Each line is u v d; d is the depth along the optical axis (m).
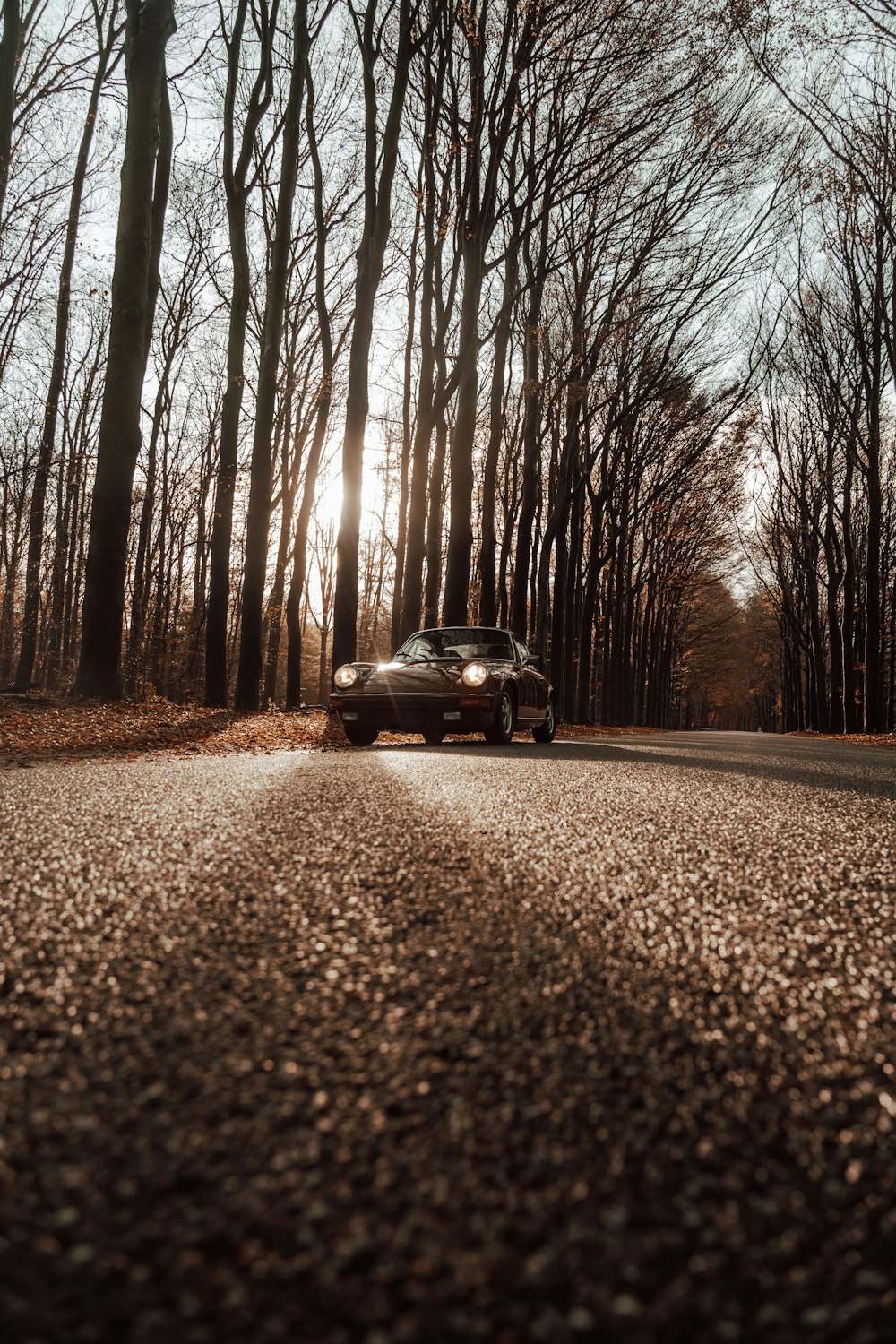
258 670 14.36
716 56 14.29
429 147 15.11
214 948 1.80
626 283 18.45
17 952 1.74
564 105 15.28
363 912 2.09
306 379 25.33
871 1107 1.19
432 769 5.75
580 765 6.32
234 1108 1.12
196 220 25.69
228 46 14.95
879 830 3.64
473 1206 0.91
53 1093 1.15
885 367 25.73
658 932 2.04
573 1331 0.73
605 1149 1.05
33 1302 0.74
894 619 37.03
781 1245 0.87
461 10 13.46
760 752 10.00
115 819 3.24
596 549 29.45
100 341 28.58
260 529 14.38
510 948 1.86
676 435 27.81
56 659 30.75
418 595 16.20
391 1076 1.23
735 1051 1.38
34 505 21.50
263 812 3.50
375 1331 0.72
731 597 63.97
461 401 15.64
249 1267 0.80
